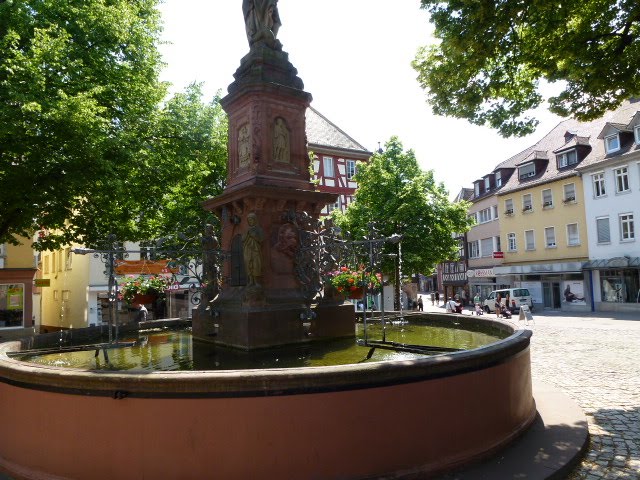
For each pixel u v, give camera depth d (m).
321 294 7.16
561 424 5.51
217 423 3.74
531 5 7.75
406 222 27.22
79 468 3.99
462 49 8.44
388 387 4.00
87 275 27.39
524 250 38.84
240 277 7.15
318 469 3.79
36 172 12.41
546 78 9.06
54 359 6.13
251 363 5.53
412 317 10.21
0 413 4.72
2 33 12.64
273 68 7.46
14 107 11.39
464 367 4.39
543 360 11.29
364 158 40.66
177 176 16.22
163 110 16.44
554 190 35.97
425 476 4.05
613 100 9.04
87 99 11.80
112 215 15.18
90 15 13.38
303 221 7.21
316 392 3.81
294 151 7.53
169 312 26.47
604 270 32.19
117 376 3.87
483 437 4.50
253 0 7.69
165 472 3.77
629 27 8.11
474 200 46.75
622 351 12.39
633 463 4.67
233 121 7.81
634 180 30.11
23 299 23.75
